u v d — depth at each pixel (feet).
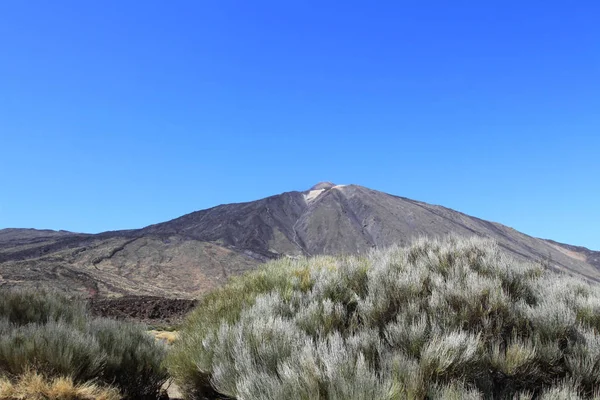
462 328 15.64
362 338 14.96
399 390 11.62
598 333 15.96
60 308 29.76
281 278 26.55
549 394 11.93
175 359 19.70
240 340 16.33
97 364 18.78
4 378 17.11
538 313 16.08
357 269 24.21
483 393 12.23
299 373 12.71
